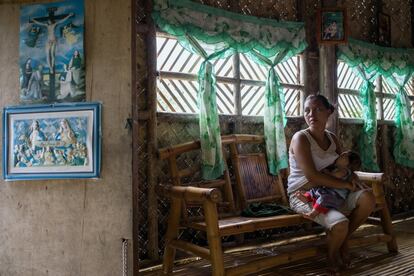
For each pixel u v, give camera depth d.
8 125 2.43
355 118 4.57
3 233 2.43
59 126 2.37
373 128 4.53
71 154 2.35
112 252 2.30
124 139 2.31
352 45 4.34
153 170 3.14
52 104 2.38
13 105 2.44
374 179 3.26
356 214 2.91
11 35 2.45
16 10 2.45
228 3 3.58
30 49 2.42
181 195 2.63
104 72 2.35
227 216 3.10
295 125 4.08
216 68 3.63
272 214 2.99
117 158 2.32
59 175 2.36
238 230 2.59
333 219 2.70
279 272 2.87
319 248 2.95
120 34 2.34
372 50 4.57
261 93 3.93
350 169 2.94
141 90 3.14
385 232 3.33
